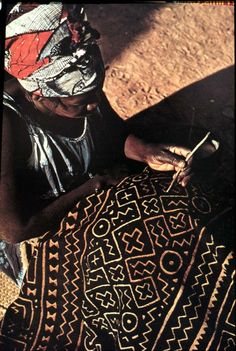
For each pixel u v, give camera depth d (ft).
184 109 10.05
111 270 6.89
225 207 7.37
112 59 10.34
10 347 7.25
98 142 7.81
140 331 6.83
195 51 10.78
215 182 9.16
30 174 7.34
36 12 6.59
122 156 8.05
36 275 7.36
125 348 6.89
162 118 9.83
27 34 6.62
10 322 7.33
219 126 10.02
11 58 6.74
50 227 7.50
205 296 6.82
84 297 7.14
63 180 7.54
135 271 6.83
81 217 7.28
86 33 6.90
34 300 7.36
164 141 8.53
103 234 7.00
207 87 10.39
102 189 7.67
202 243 6.93
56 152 7.42
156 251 6.86
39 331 7.30
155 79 10.29
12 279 7.80
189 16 11.18
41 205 7.41
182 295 6.79
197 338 6.79
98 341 7.14
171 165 7.78
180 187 7.37
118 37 10.58
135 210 7.04
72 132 7.48
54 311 7.31
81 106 7.33
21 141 7.14
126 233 6.93
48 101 7.11
